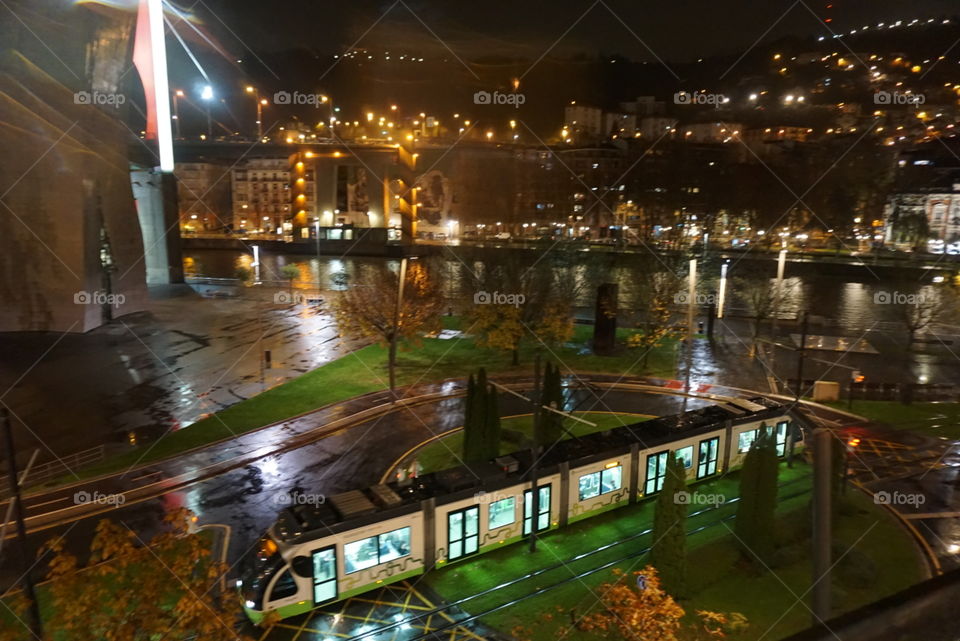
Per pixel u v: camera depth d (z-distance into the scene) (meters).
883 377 47.00
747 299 77.50
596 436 27.78
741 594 20.91
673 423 29.42
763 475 22.44
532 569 22.56
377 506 21.42
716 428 29.59
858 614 2.45
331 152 147.38
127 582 17.66
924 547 24.08
